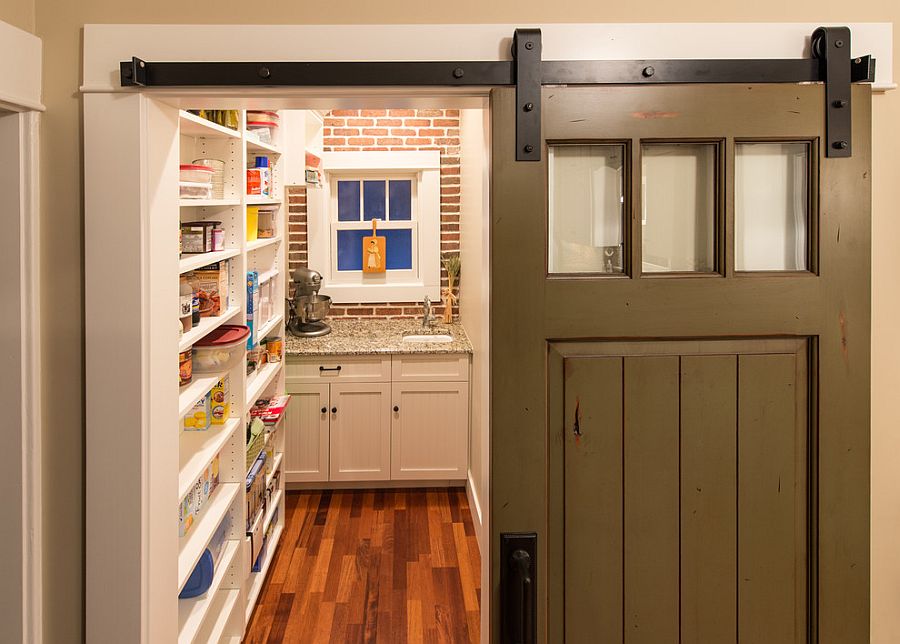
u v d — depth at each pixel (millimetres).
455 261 5070
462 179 4891
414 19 1586
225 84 1539
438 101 1652
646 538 1635
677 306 1614
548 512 1624
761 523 1648
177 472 1800
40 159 1558
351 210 5156
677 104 1578
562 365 1618
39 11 1556
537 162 1571
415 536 3926
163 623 1701
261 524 3340
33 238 1537
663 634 1642
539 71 1559
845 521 1648
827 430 1638
